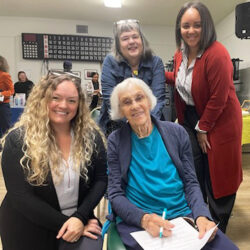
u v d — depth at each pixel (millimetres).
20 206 1104
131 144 1254
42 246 1173
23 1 4793
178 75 1762
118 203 1148
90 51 6016
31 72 5875
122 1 4766
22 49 5730
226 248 999
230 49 5168
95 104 4832
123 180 1237
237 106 1637
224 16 5344
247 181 2977
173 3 4797
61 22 5859
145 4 4859
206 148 1671
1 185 2805
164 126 1294
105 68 1803
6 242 1188
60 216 1114
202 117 1606
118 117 1328
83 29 5957
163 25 6238
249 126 2854
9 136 1146
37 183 1112
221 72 1493
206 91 1605
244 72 4566
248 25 3268
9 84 4035
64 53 5906
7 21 5691
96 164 1282
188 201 1201
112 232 1133
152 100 1288
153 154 1226
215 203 1737
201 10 1533
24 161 1104
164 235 1015
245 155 4121
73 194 1200
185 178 1251
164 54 6383
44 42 5781
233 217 2189
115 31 1754
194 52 1657
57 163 1145
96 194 1231
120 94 1244
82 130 1245
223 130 1609
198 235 1008
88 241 1110
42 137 1131
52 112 1161
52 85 1140
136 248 1003
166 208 1179
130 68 1769
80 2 4824
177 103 1857
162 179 1205
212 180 1670
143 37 1760
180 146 1279
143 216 1072
